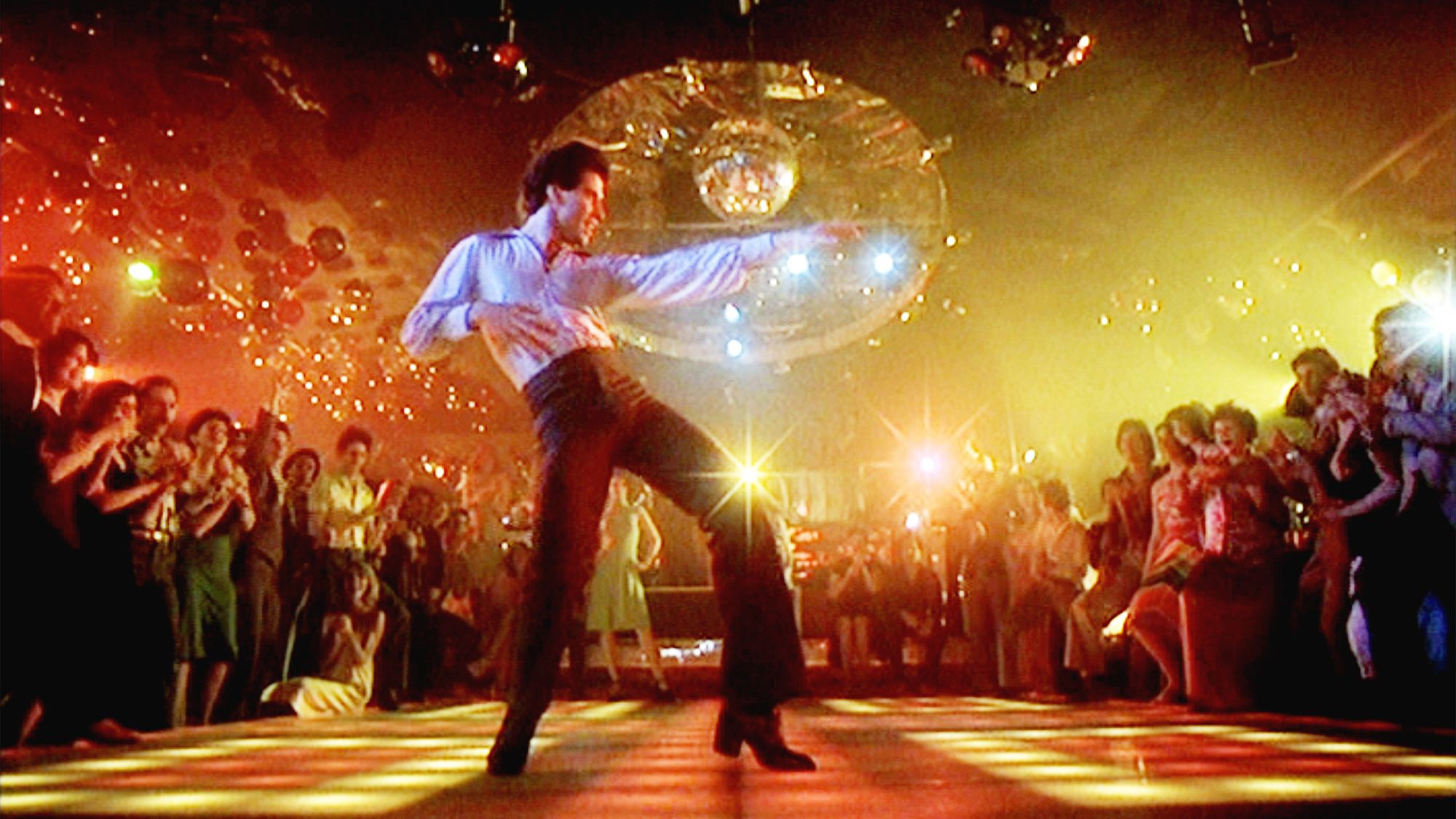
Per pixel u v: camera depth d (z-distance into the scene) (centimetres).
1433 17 748
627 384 323
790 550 1268
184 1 753
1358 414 546
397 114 960
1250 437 628
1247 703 598
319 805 247
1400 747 380
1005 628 885
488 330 322
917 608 1046
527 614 312
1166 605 669
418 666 870
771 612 322
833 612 1160
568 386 315
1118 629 724
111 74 783
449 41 768
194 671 603
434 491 1031
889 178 715
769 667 320
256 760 375
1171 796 244
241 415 1281
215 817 228
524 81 774
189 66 758
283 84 855
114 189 797
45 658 449
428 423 1573
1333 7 779
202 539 590
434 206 1122
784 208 703
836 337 785
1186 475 677
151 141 824
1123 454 776
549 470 312
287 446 681
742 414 1691
